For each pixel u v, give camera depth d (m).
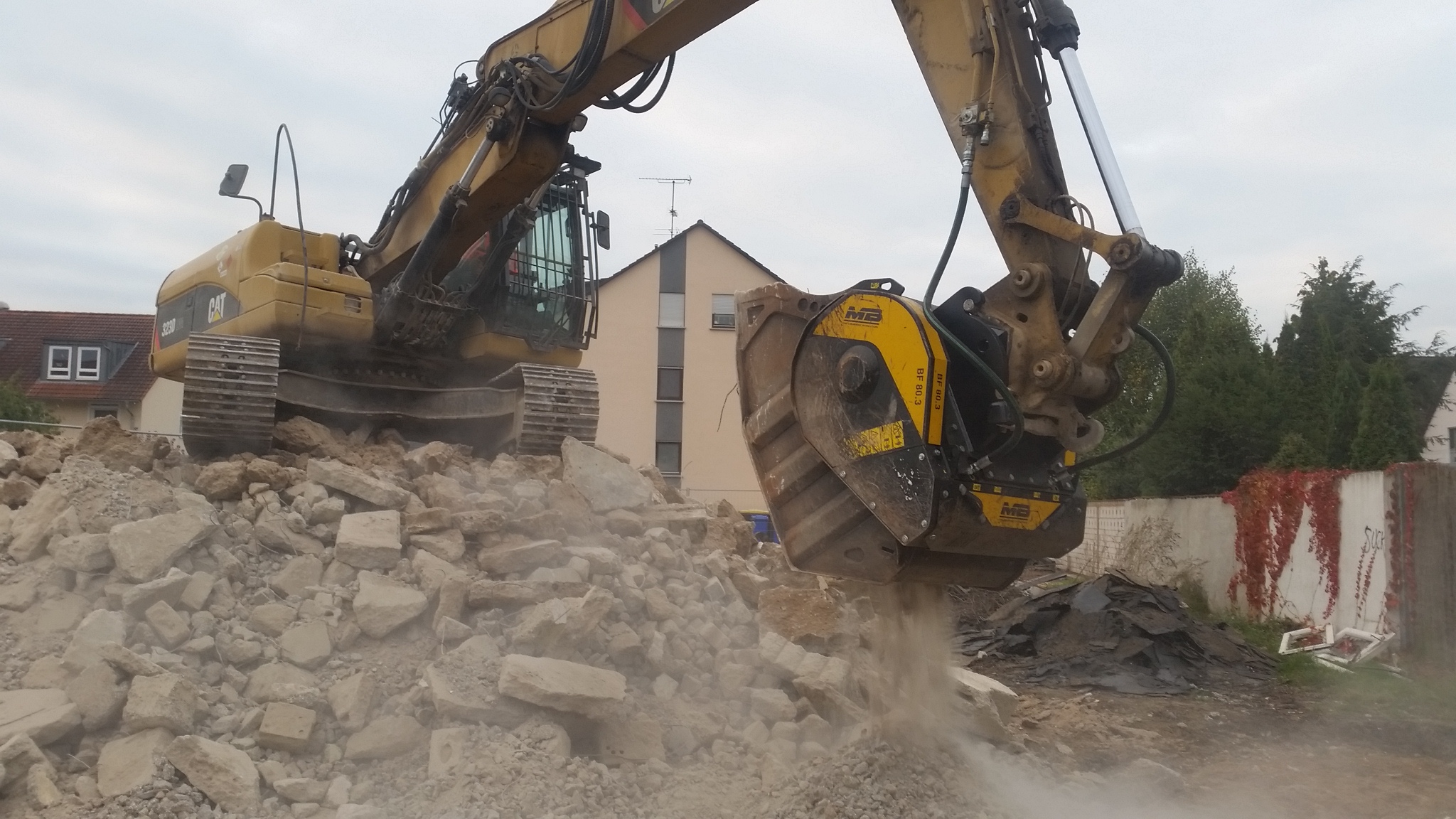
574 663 5.36
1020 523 4.25
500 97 7.71
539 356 10.03
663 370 27.28
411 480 7.76
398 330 9.22
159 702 4.63
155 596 5.36
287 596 5.86
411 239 9.07
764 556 8.32
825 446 4.47
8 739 4.42
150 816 4.21
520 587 5.92
